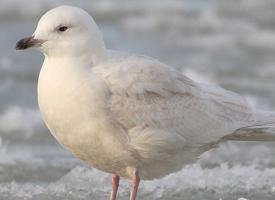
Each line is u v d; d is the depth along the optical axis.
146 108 11.84
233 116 12.66
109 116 11.59
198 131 12.30
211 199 13.42
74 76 11.53
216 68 25.52
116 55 12.05
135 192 12.09
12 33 28.48
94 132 11.56
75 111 11.46
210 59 26.73
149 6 33.12
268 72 25.09
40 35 11.77
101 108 11.51
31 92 22.47
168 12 32.50
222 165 15.48
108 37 29.00
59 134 11.77
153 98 11.93
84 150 11.83
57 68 11.63
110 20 31.38
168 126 12.02
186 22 31.38
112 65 11.84
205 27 30.86
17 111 20.20
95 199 13.46
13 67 24.66
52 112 11.59
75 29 11.71
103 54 11.90
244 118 12.72
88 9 32.44
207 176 14.61
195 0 34.69
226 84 23.44
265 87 23.23
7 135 18.44
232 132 12.56
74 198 13.52
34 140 18.09
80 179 14.51
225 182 14.27
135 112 11.75
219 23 31.38
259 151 16.94
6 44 27.23
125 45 28.27
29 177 14.95
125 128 11.77
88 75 11.59
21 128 18.98
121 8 32.66
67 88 11.48
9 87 22.66
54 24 11.71
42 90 11.69
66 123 11.58
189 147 12.35
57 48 11.70
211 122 12.43
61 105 11.50
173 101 12.12
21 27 29.31
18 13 30.91
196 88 12.53
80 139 11.66
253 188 13.95
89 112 11.46
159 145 11.91
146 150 11.88
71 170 15.01
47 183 14.58
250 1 34.03
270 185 14.11
